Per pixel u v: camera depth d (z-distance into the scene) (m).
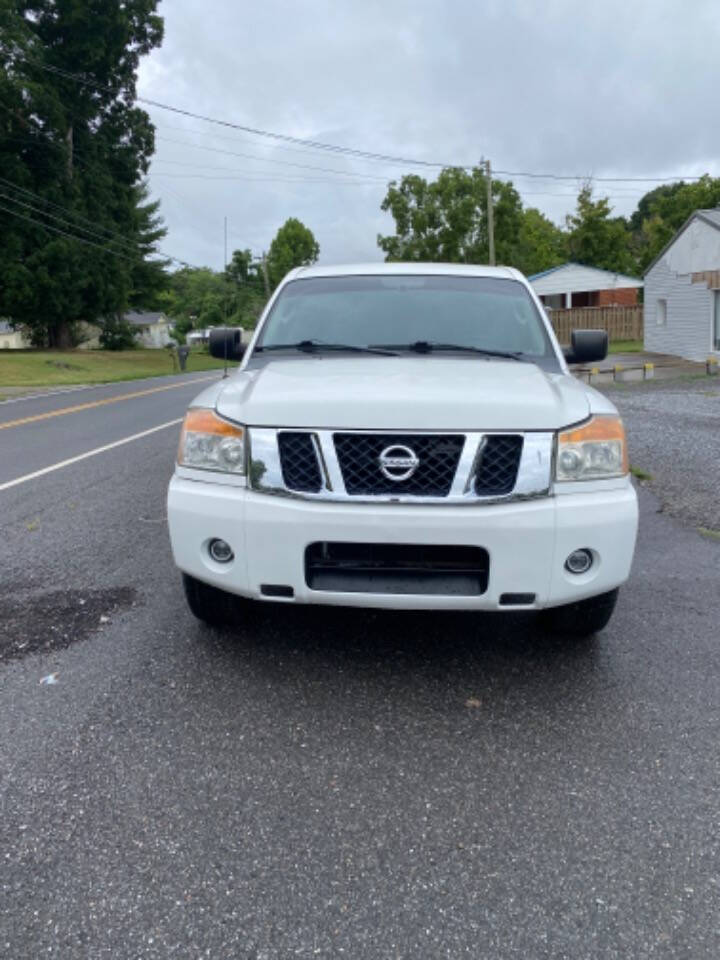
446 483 3.00
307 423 3.05
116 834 2.36
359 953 1.93
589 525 3.03
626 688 3.30
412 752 2.82
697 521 5.93
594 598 3.47
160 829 2.39
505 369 3.69
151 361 44.69
